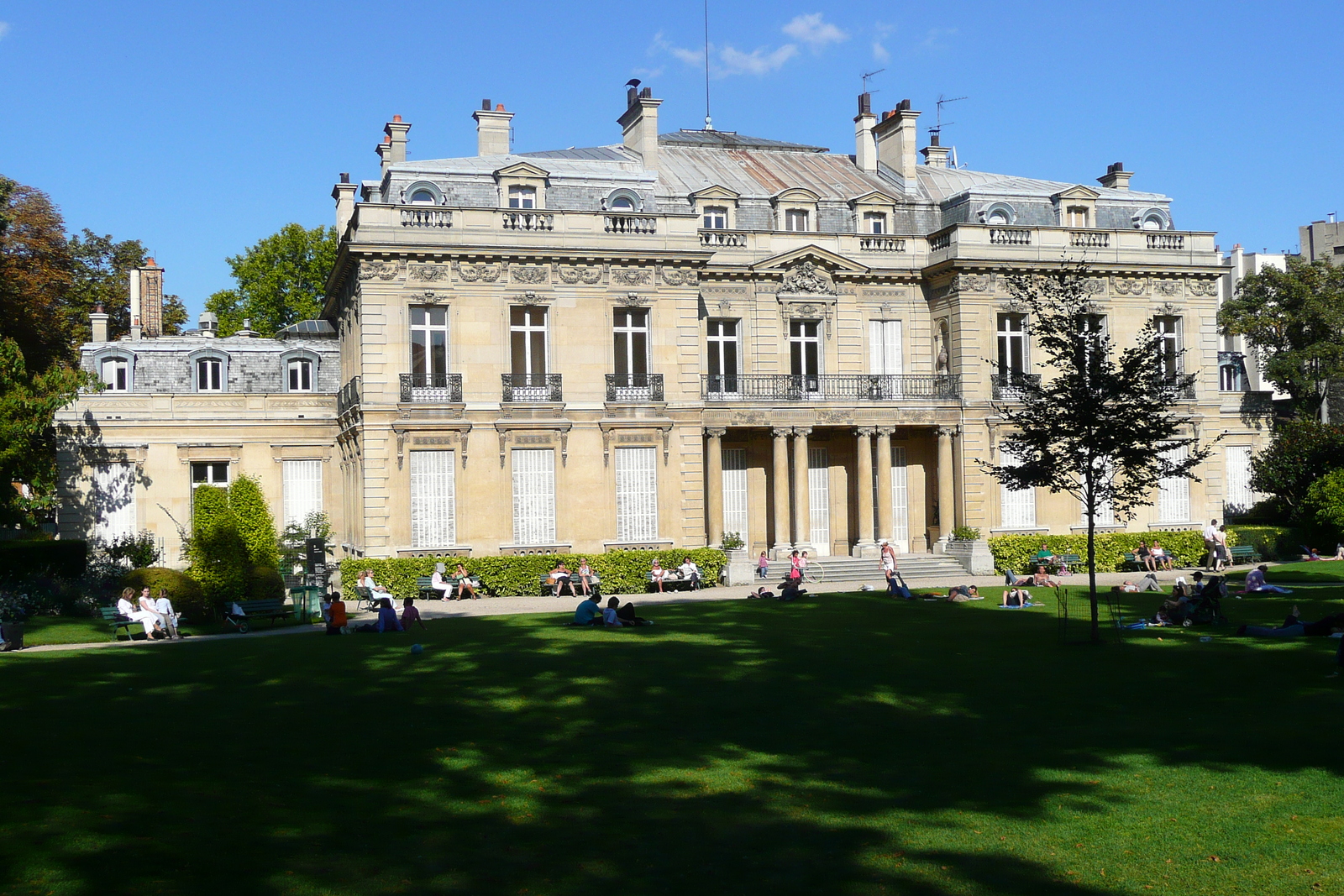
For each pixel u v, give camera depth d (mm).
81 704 19859
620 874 12031
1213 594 29453
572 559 41969
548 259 42750
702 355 47156
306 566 38906
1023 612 33156
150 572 35188
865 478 47188
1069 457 27953
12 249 52469
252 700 20312
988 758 16484
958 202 51031
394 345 41344
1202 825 13469
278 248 68688
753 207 49500
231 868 11930
